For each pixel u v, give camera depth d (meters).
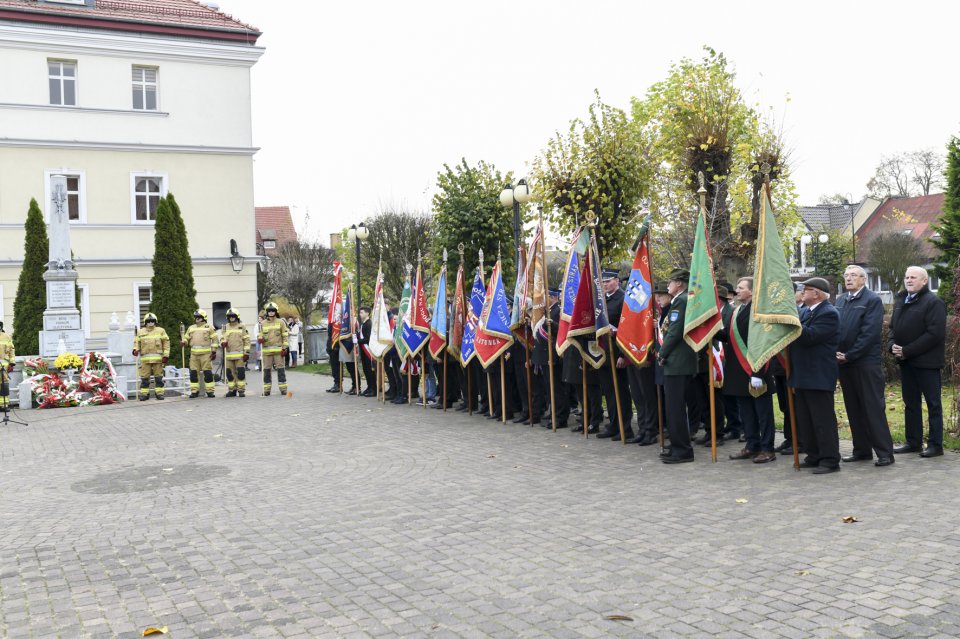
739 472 8.85
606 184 16.55
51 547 6.88
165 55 28.73
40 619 5.21
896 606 4.83
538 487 8.48
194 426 14.29
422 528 7.03
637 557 5.99
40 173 27.08
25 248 24.48
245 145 29.94
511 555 6.16
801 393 8.82
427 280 24.73
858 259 52.53
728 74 16.62
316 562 6.16
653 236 17.75
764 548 6.07
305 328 38.84
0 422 15.66
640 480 8.65
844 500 7.39
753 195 17.08
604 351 11.11
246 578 5.85
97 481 9.72
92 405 18.42
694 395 10.89
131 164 28.31
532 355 12.82
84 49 27.59
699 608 4.94
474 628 4.77
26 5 27.28
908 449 9.45
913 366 9.24
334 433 12.84
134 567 6.23
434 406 15.81
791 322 8.43
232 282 29.80
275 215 68.56
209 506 8.20
